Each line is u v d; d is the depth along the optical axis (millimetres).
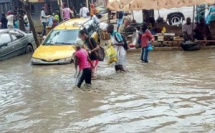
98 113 9977
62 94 12117
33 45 21953
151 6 19609
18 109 10922
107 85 12812
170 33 20719
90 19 21203
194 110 9688
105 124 9141
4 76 15633
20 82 14352
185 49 19062
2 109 11023
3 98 12234
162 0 19484
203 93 11227
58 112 10328
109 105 10586
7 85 13992
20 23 25562
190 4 19234
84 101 11156
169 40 19984
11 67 17562
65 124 9359
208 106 9969
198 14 21594
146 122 9062
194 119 9047
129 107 10289
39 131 9047
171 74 14023
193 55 17797
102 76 14234
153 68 15328
